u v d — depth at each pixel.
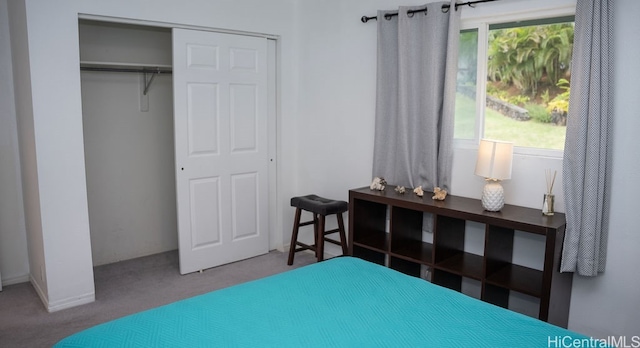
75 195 3.14
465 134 3.28
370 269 2.30
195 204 3.81
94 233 3.95
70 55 3.03
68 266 3.16
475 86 3.18
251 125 4.09
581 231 2.54
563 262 2.56
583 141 2.52
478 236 3.16
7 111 3.46
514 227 2.56
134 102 4.02
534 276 2.77
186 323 1.72
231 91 3.92
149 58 4.06
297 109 4.32
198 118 3.74
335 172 4.06
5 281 3.58
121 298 3.35
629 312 2.57
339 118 3.97
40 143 2.96
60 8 2.96
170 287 3.55
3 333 2.84
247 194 4.14
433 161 3.25
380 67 3.49
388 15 3.41
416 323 1.75
